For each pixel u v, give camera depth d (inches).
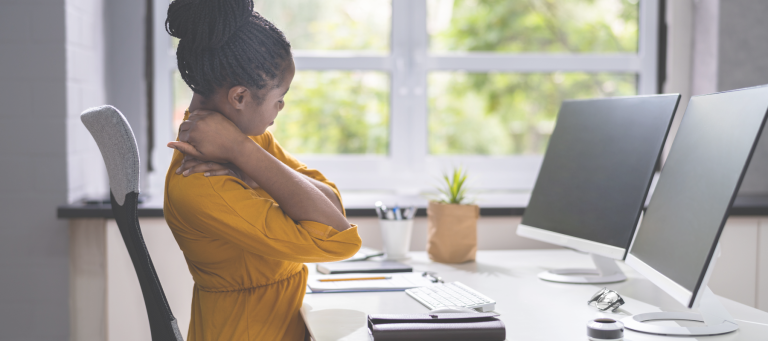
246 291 43.6
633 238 48.1
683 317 42.2
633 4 93.7
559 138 60.9
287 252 40.4
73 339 73.7
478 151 95.3
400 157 91.4
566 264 62.3
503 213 77.2
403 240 64.7
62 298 73.2
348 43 90.7
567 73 94.4
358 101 91.5
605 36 94.6
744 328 40.0
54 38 71.2
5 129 71.6
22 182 72.0
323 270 57.2
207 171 40.0
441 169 91.8
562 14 94.4
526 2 94.3
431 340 35.8
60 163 72.1
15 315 73.0
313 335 38.2
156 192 87.9
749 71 85.4
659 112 48.8
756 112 33.6
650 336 38.3
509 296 48.8
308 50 90.4
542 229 59.1
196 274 44.1
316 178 52.1
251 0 40.0
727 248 75.6
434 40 92.4
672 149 45.6
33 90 71.4
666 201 42.9
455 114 94.1
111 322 73.4
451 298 46.1
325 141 91.7
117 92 86.4
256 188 44.9
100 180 85.0
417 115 91.4
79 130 76.2
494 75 94.7
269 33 40.1
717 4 84.8
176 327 38.6
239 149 40.3
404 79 90.8
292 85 90.1
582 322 41.3
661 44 92.2
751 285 75.9
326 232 41.8
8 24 70.9
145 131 86.9
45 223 72.4
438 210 63.6
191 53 39.0
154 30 87.5
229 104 40.8
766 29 85.1
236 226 39.1
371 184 91.2
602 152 54.2
